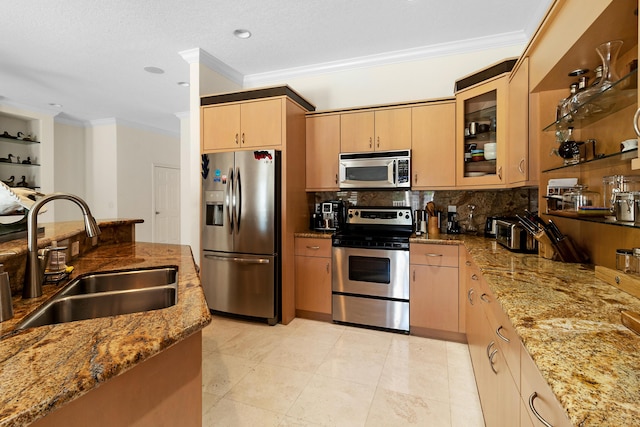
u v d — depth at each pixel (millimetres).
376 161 2994
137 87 4090
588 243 1754
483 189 2787
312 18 2600
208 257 3143
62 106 4855
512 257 1899
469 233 3068
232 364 2279
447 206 3170
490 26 2730
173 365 976
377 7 2449
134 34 2826
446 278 2635
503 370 1204
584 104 1450
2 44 2984
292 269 3092
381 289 2830
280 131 2951
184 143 5320
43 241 1403
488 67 2475
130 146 5809
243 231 3010
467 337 2473
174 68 3523
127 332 845
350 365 2266
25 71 3592
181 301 1107
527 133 2023
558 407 660
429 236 2881
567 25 1422
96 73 3656
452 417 1737
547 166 1973
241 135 3080
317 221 3449
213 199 3107
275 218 2926
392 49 3135
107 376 657
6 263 1185
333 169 3211
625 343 792
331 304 3010
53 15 2529
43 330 854
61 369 659
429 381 2068
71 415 690
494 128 2588
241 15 2551
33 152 4922
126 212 5738
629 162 1437
